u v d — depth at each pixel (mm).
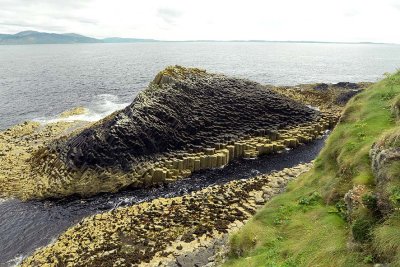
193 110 45406
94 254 22406
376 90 26234
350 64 185750
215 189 31766
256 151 41750
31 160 40281
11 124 60938
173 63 183875
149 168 36281
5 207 31375
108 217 27922
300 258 13031
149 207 28828
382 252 10469
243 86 53469
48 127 54781
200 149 40594
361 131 20156
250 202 28312
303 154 42219
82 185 34219
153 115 41750
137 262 20969
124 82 107750
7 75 131875
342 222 14281
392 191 11930
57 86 100625
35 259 23250
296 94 70375
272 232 16594
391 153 13727
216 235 23438
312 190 19000
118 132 38156
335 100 65938
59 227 28297
